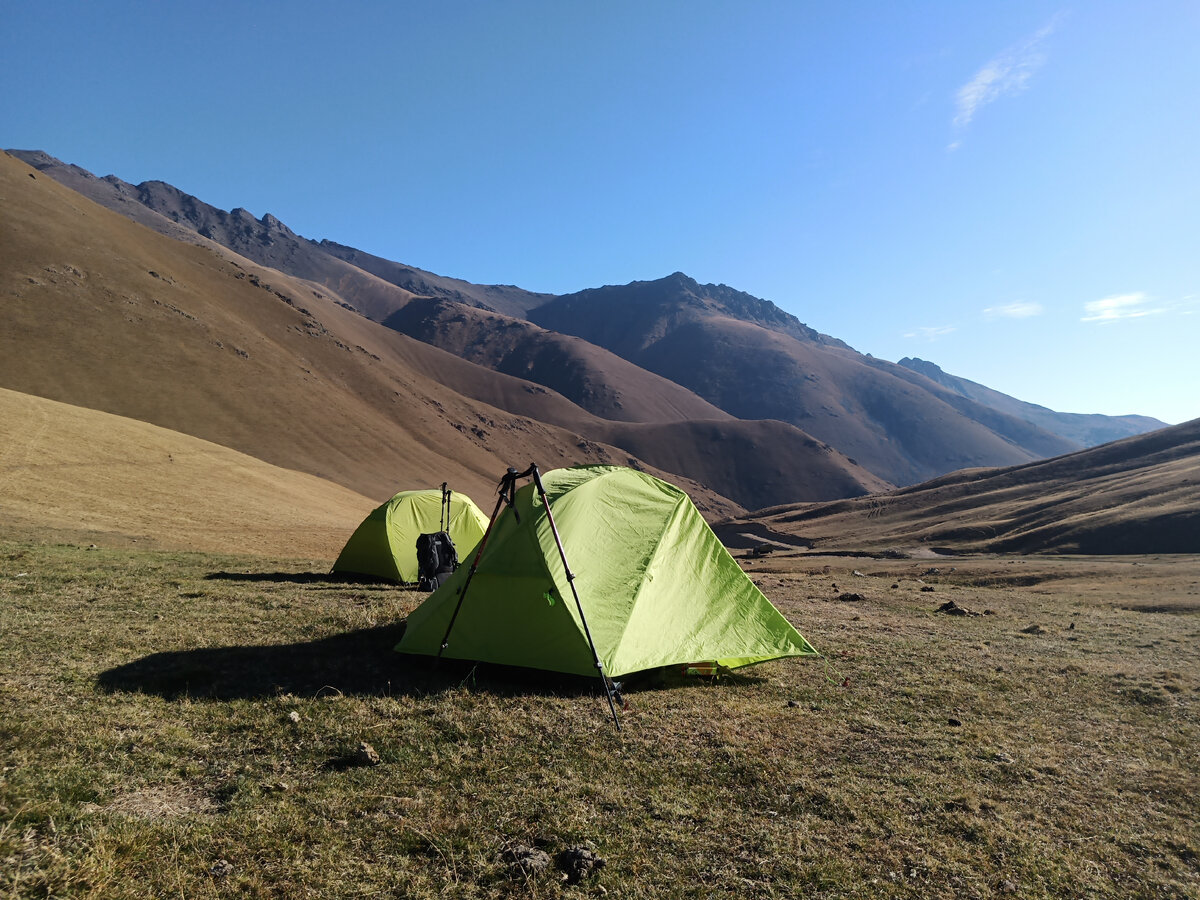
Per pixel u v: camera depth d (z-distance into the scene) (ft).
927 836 20.06
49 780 19.13
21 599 41.68
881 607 64.34
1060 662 41.81
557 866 17.65
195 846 17.11
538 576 32.53
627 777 22.76
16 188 650.43
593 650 29.48
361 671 32.27
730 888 17.06
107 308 572.10
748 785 22.68
